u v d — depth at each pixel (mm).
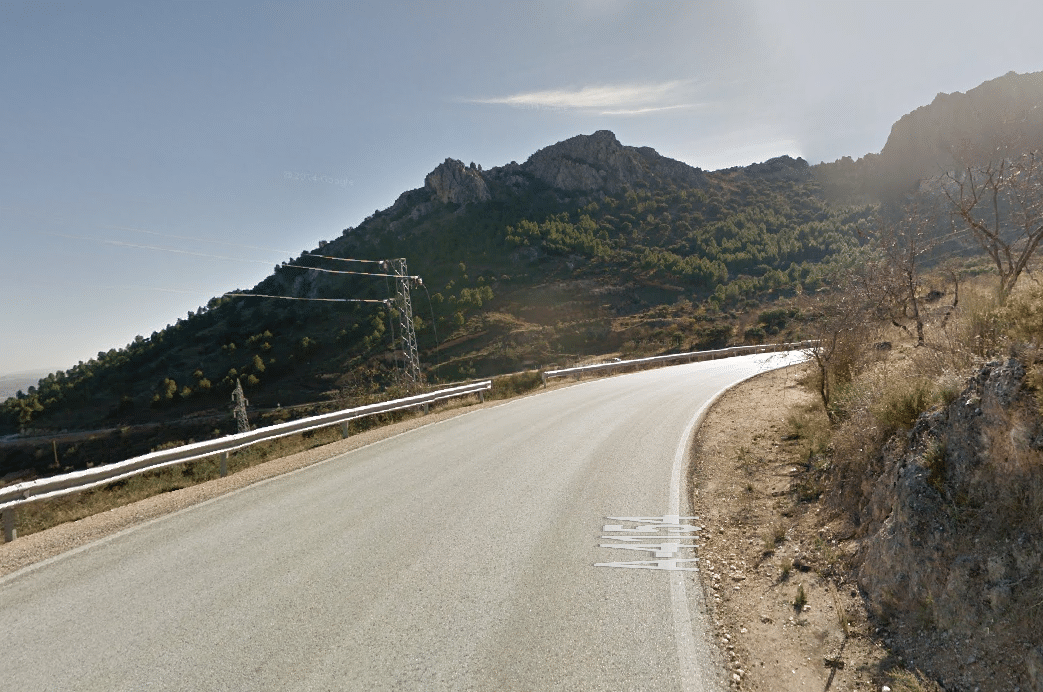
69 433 80250
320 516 6668
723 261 121438
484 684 3326
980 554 3471
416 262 152625
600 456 9281
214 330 125938
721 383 19594
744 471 7914
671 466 8461
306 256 171375
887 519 4297
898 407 5164
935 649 3369
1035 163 10703
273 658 3631
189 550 5715
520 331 93312
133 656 3695
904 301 14695
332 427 17266
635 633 3893
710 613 4188
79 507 8602
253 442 10953
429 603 4348
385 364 90062
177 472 11281
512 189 186375
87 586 4902
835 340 10281
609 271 124812
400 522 6289
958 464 3934
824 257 111188
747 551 5391
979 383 4223
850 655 3668
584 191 184250
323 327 113500
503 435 11758
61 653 3766
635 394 18141
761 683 3494
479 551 5383
